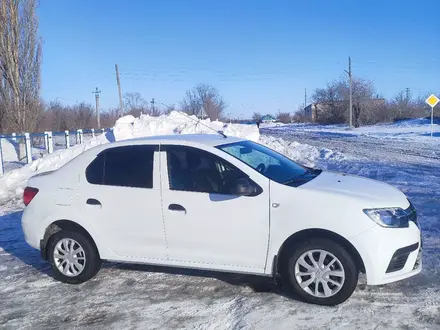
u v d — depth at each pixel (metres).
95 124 50.56
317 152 20.58
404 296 4.58
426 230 6.84
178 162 5.08
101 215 5.26
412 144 25.81
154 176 5.09
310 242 4.44
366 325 4.02
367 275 4.30
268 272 4.66
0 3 21.81
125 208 5.15
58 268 5.48
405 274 4.45
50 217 5.48
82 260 5.39
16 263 6.36
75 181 5.45
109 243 5.27
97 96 48.75
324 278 4.44
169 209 4.96
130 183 5.19
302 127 70.94
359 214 4.32
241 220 4.68
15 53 22.34
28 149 16.84
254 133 17.66
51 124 39.44
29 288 5.38
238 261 4.75
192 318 4.36
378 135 36.50
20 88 22.75
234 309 4.50
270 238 4.59
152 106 50.41
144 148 5.28
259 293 4.86
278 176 4.92
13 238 7.67
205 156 5.01
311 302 4.51
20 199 11.26
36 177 5.83
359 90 65.50
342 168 14.68
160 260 5.09
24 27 22.53
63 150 14.98
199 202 4.84
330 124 73.12
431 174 12.72
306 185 4.72
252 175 4.75
